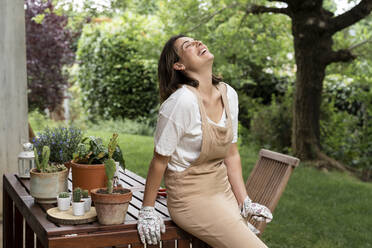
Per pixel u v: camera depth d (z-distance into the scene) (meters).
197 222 1.90
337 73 8.00
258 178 2.88
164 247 1.95
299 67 7.36
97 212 1.84
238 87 9.09
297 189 5.58
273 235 3.89
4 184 2.79
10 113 3.81
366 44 7.07
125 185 2.72
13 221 2.78
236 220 1.90
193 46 2.00
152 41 8.07
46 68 8.74
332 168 7.16
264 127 8.25
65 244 1.72
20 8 3.84
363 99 7.58
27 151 2.68
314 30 7.02
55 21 8.56
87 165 2.13
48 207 2.09
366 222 4.38
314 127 7.41
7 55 3.78
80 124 10.31
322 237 3.89
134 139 8.34
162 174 1.91
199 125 1.92
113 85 10.50
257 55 8.41
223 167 2.05
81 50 10.90
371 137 7.45
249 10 7.21
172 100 1.88
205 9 7.21
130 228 1.86
